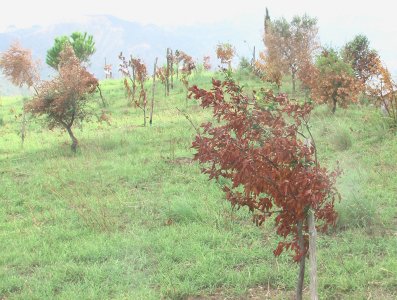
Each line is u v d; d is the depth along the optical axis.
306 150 4.72
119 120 20.36
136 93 27.05
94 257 7.30
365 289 5.73
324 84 16.44
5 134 19.62
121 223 8.76
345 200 7.72
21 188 11.49
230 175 5.09
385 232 7.29
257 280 6.23
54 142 16.81
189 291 6.06
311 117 15.99
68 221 9.07
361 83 14.88
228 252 7.09
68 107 15.09
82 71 15.89
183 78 26.81
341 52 22.83
